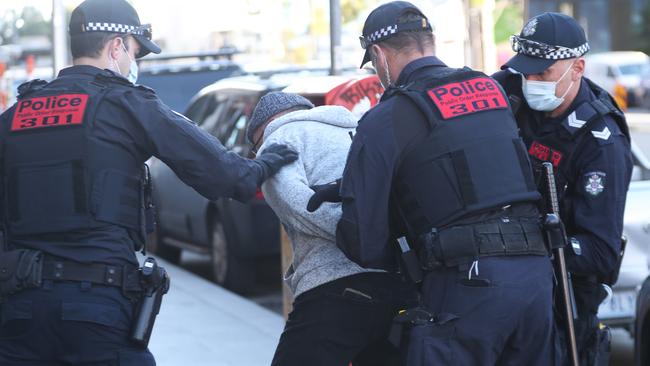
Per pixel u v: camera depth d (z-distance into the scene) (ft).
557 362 11.95
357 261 11.73
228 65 45.96
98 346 11.62
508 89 13.89
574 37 13.21
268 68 35.50
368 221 11.55
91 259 11.62
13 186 11.93
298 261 12.99
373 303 12.61
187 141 12.07
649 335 17.83
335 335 12.63
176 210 33.86
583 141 13.21
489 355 11.39
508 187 11.60
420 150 11.59
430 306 11.56
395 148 11.56
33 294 11.60
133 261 11.95
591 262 12.99
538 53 13.25
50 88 12.20
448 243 11.34
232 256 29.89
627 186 13.33
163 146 12.01
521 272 11.44
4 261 11.64
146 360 11.97
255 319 26.35
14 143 11.98
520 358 11.73
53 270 11.60
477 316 11.30
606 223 12.99
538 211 12.05
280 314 28.55
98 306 11.59
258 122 13.87
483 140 11.64
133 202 12.00
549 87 13.26
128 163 11.98
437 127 11.57
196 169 12.07
